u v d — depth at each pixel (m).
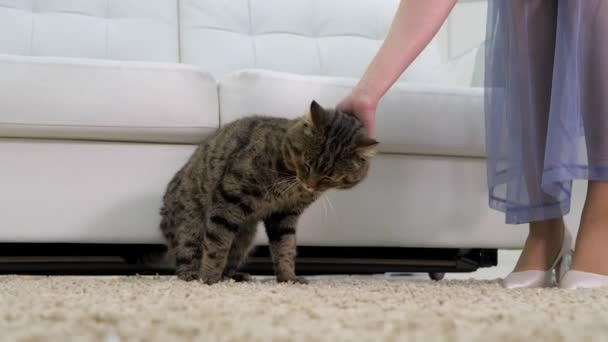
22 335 0.73
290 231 1.95
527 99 1.83
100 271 2.27
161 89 2.07
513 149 1.88
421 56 3.12
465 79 2.92
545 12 1.82
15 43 2.70
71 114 2.00
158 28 2.95
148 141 2.12
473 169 2.37
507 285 1.81
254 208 1.84
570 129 1.69
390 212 2.30
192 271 1.91
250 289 1.44
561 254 1.88
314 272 2.50
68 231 2.06
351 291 1.39
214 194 1.81
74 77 2.01
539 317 0.96
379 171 2.28
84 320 0.86
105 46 2.82
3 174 2.01
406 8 1.81
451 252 2.56
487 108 2.03
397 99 2.24
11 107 1.96
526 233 2.43
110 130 2.05
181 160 2.14
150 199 2.12
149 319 0.87
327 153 1.82
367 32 3.19
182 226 1.94
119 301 1.13
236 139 1.85
